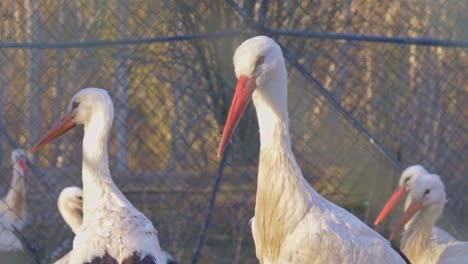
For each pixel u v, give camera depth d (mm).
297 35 10133
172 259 10609
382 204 12508
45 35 11250
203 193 12102
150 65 11961
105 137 9484
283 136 7605
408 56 11625
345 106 11867
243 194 12211
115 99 11773
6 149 12250
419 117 11703
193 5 11547
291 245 7582
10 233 11805
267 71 7359
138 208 12117
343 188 12352
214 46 11680
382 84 11695
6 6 11836
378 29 11672
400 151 11867
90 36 11297
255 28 10125
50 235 12391
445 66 11469
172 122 12047
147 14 11516
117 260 8438
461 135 11602
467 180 11719
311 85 11281
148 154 12602
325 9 11609
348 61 11695
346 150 11906
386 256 7609
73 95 10727
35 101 11438
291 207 7617
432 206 11344
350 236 7562
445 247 11016
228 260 12070
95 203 9164
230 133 7227
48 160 12531
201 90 12008
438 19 11070
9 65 11328
